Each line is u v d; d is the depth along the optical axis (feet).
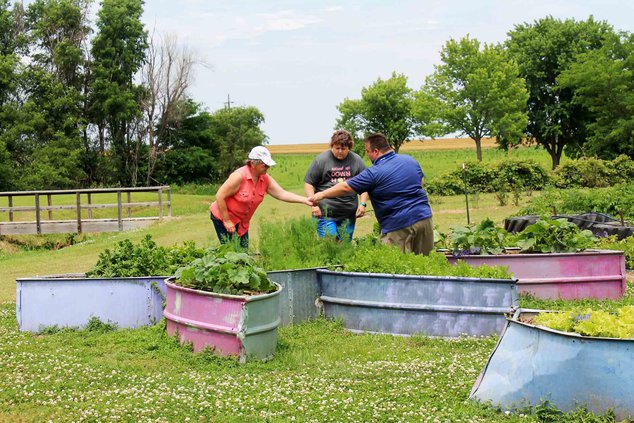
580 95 183.73
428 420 17.71
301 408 18.74
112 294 28.86
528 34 222.48
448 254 34.81
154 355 24.64
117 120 225.15
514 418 17.75
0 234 86.53
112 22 222.28
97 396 20.33
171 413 18.63
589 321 18.25
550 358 17.98
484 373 19.27
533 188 132.36
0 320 31.22
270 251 31.73
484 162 137.18
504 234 36.11
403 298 27.55
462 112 208.74
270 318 24.30
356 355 24.66
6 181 188.34
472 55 210.79
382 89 281.33
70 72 222.07
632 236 48.93
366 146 32.45
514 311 22.07
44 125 207.82
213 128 273.33
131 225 91.45
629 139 172.14
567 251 34.86
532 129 220.02
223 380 21.57
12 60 201.46
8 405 19.58
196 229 82.07
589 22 219.00
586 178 130.31
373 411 18.52
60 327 28.73
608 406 17.39
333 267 30.35
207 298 24.32
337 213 34.32
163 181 245.65
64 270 51.52
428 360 23.50
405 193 31.63
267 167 31.09
